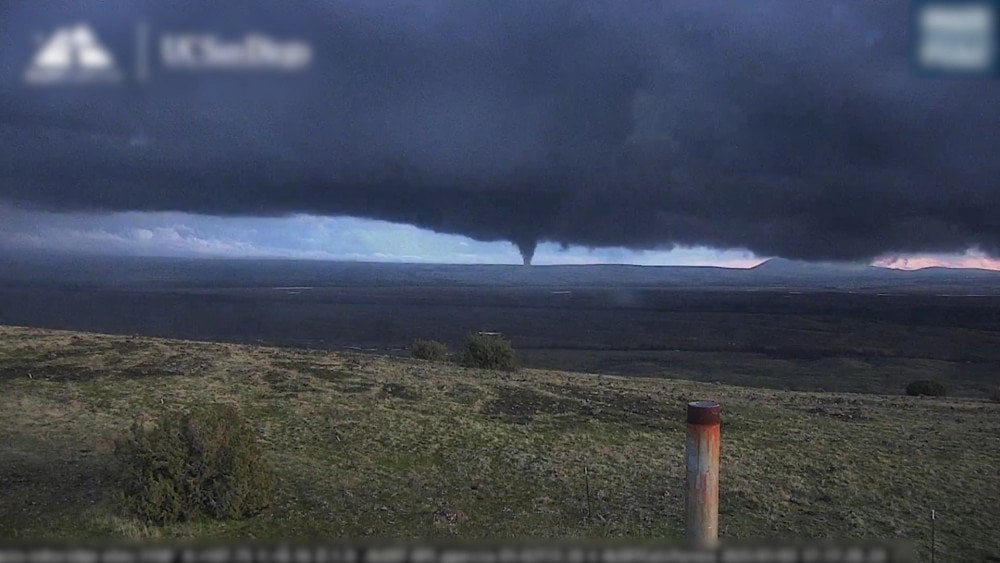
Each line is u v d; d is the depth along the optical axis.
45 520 12.02
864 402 33.41
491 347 39.69
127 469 12.88
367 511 13.82
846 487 17.34
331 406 23.08
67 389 23.52
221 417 13.98
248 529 12.55
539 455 18.94
